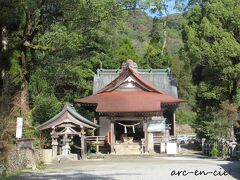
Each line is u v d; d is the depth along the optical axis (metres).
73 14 29.00
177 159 35.19
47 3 27.66
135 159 36.09
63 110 35.94
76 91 50.66
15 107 25.92
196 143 48.88
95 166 28.84
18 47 29.44
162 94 45.12
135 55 62.31
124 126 42.47
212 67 44.91
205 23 44.97
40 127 35.28
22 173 23.45
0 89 27.30
